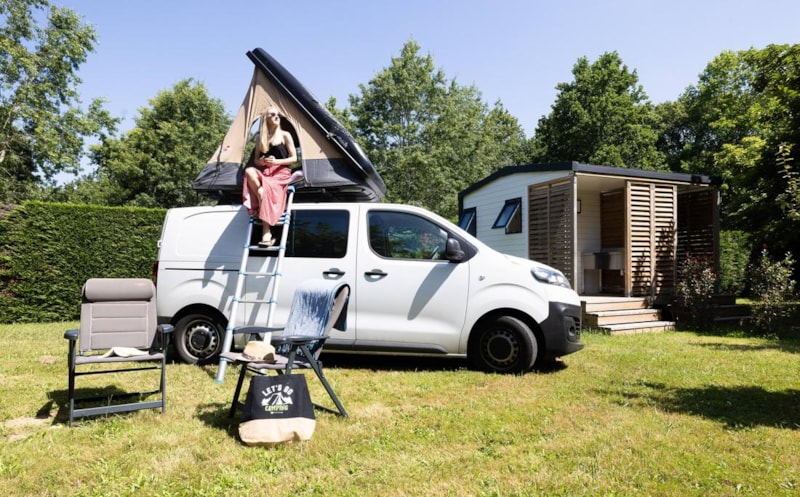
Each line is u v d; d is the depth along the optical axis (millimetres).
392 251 5504
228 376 5020
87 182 32469
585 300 9562
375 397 4293
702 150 28312
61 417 3729
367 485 2590
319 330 3738
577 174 10094
